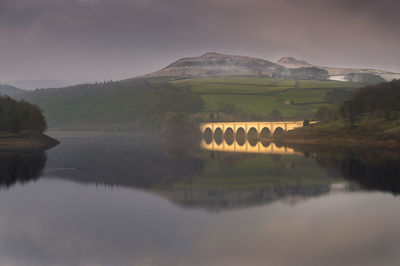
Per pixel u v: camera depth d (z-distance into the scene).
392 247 37.12
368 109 184.00
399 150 122.38
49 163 100.62
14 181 72.25
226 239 40.09
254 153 133.38
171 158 120.62
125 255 36.75
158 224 45.34
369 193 59.72
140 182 73.69
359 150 126.38
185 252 36.56
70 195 60.94
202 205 54.38
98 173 85.06
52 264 34.91
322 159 105.06
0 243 39.38
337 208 51.31
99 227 44.34
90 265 33.41
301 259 34.91
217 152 142.25
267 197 59.12
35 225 45.09
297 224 44.69
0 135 153.62
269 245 38.03
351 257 35.00
